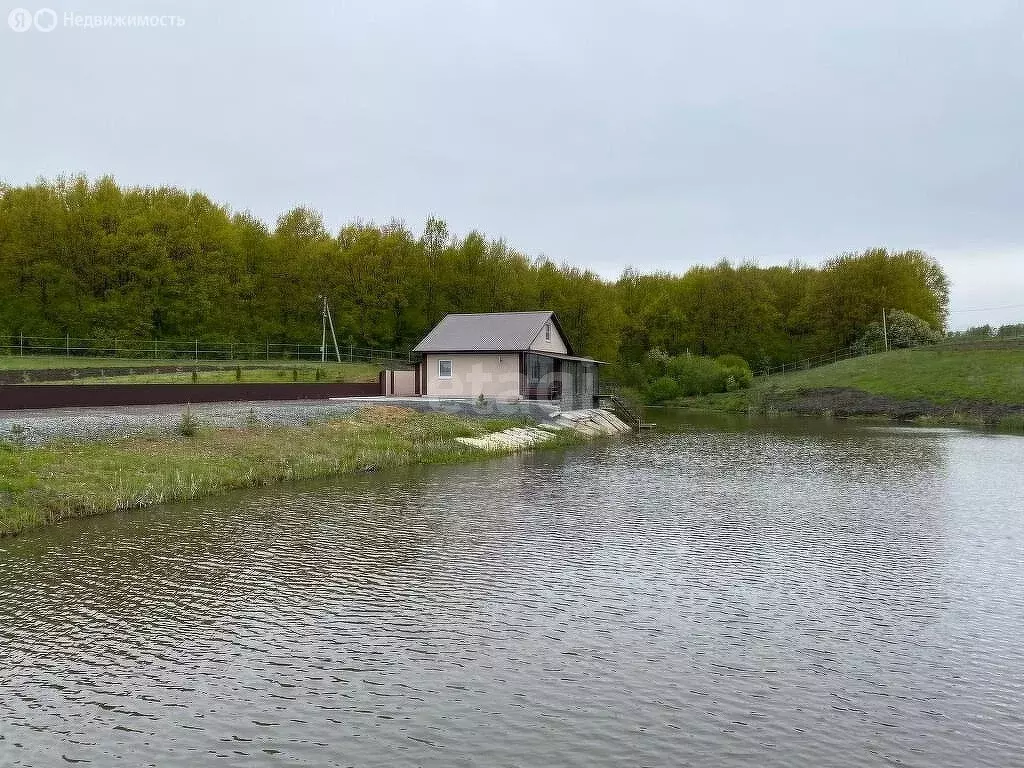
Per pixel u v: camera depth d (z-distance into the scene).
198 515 18.92
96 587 13.42
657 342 95.94
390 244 72.44
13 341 53.44
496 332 44.75
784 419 59.09
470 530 18.06
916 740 8.59
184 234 62.88
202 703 9.23
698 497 22.86
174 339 61.81
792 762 8.08
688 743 8.44
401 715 8.99
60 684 9.69
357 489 23.03
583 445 38.25
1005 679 10.21
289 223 75.38
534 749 8.27
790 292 101.81
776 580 14.46
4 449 19.92
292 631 11.56
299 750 8.19
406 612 12.47
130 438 23.72
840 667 10.55
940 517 20.19
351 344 70.94
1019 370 60.56
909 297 88.31
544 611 12.62
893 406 60.59
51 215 56.69
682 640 11.45
